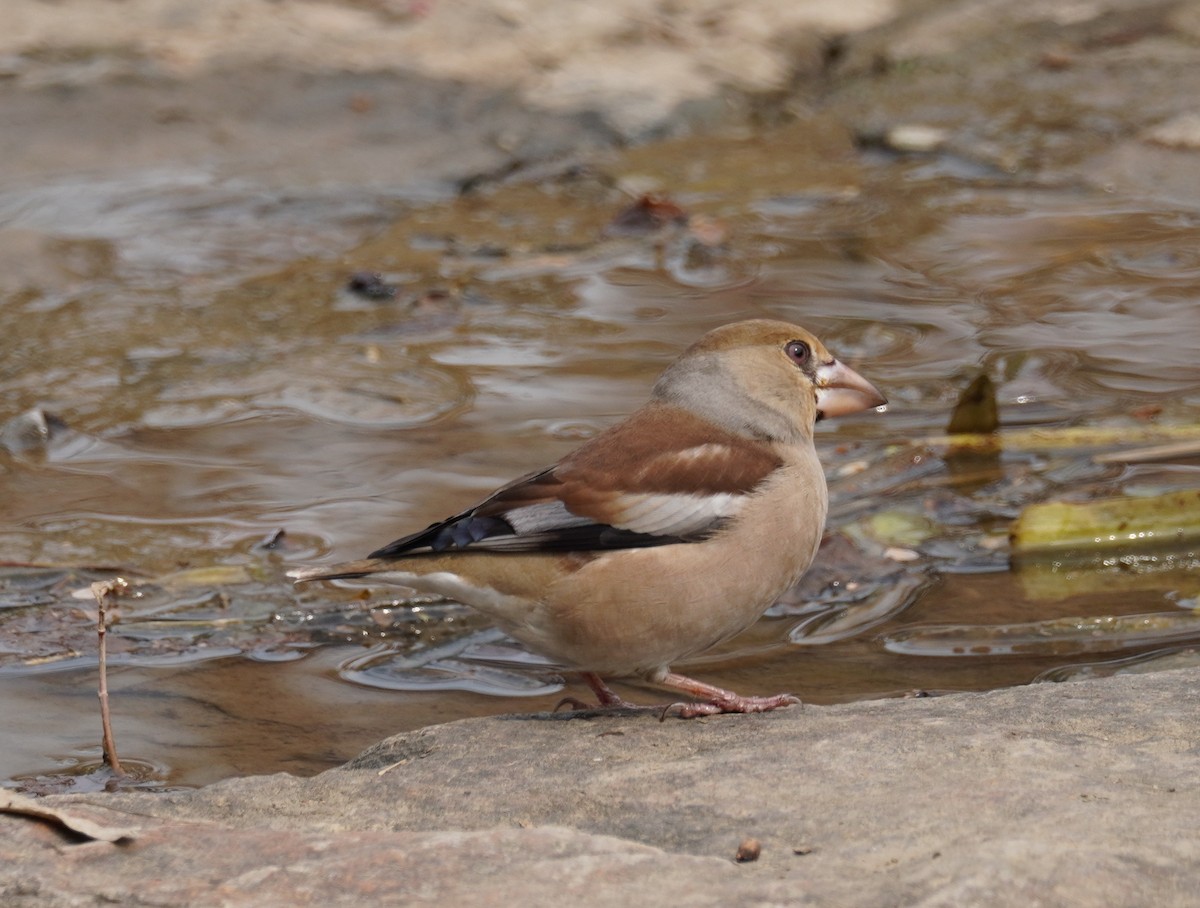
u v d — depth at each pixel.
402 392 13.88
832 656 9.67
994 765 6.40
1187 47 21.31
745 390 8.78
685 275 16.47
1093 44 21.75
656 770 6.78
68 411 13.59
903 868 5.38
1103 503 11.13
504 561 8.05
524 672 9.66
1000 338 14.67
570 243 17.41
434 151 19.84
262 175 19.20
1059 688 7.55
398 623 10.28
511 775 6.97
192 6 23.08
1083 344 14.48
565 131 20.31
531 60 21.95
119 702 9.17
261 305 15.87
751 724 7.55
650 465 8.20
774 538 8.28
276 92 20.80
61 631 10.09
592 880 5.53
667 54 22.25
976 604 10.35
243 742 8.65
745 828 6.03
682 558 8.02
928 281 16.06
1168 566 10.85
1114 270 16.11
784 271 16.42
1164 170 18.36
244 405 13.67
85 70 21.00
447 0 23.38
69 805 6.57
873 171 19.25
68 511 11.81
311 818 6.65
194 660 9.75
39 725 8.87
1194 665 9.17
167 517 11.71
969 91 21.03
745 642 9.95
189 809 6.83
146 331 15.25
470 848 5.85
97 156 19.48
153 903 5.62
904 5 23.91
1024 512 11.15
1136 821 5.62
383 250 17.30
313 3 23.38
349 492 12.09
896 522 11.52
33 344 14.95
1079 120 19.84
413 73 21.25
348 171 19.34
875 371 14.09
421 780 6.98
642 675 8.48
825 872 5.45
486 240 17.53
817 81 22.03
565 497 8.11
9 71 21.03
